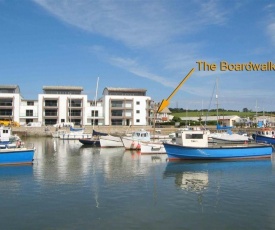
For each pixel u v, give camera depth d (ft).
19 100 375.04
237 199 75.31
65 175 104.78
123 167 122.52
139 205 70.18
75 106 390.63
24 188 86.07
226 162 134.62
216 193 81.10
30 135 332.60
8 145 135.03
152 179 98.89
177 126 383.24
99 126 354.74
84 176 103.14
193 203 71.87
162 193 80.79
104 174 107.04
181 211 66.08
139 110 400.26
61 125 349.20
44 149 198.18
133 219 61.31
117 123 396.98
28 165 123.54
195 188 86.69
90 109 395.14
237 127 374.43
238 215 63.67
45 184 90.79
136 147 190.08
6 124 326.03
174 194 79.82
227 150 137.69
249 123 431.84
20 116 376.07
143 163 133.39
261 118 465.47
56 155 164.14
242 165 127.85
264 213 64.90
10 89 379.76
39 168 118.83
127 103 398.42
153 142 169.07
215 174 108.17
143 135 191.93
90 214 64.18
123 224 58.70
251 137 239.50
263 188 86.94
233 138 210.79
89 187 87.04
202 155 136.05
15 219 61.46
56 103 386.73
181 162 134.62
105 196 77.51
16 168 117.50
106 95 393.70
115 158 150.71
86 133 302.45
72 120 390.83
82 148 204.85
